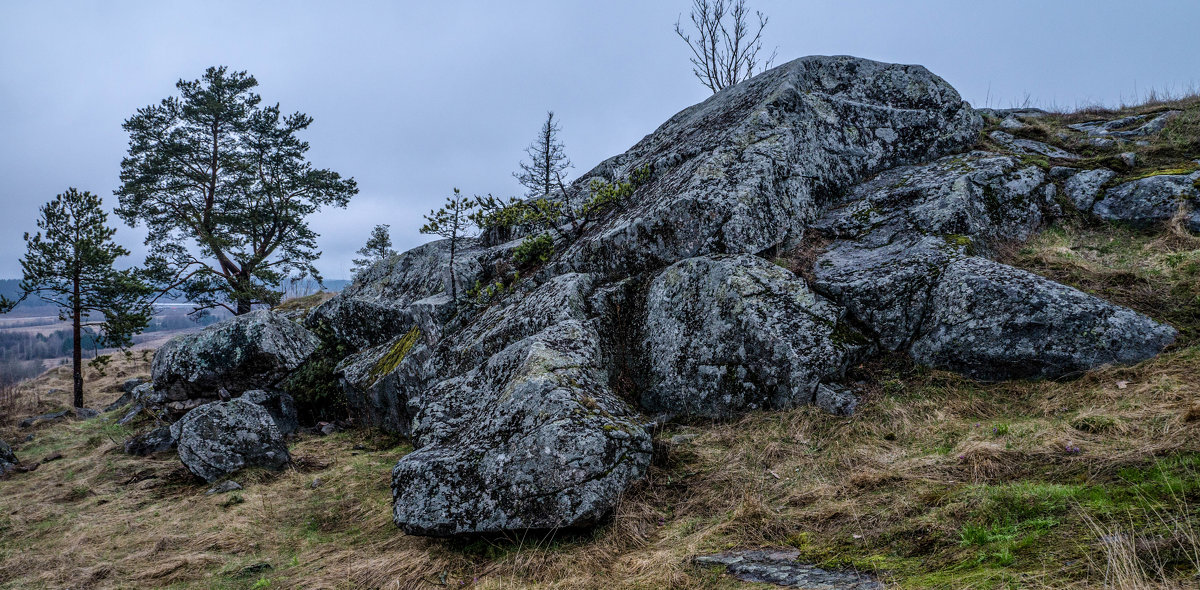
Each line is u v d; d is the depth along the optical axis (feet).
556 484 14.17
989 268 20.68
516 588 12.19
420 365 27.66
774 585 10.02
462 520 14.35
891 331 21.29
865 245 26.14
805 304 21.70
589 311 25.20
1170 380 15.01
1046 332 17.94
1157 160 29.25
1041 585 7.68
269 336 32.68
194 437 24.52
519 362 19.84
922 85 35.40
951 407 17.42
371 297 38.27
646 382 22.85
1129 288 20.43
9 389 54.19
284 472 24.40
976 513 10.61
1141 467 10.81
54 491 25.08
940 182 27.12
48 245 52.60
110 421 42.16
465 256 38.27
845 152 32.24
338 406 32.99
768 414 19.53
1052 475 11.71
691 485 16.03
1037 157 31.40
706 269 23.57
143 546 17.95
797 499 13.83
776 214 27.17
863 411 18.17
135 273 59.21
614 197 33.86
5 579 16.37
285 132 77.30
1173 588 6.82
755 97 35.40
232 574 15.33
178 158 71.82
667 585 11.00
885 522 11.48
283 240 77.20
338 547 16.29
